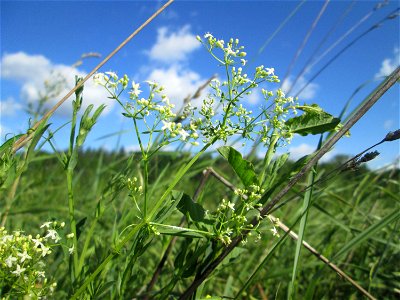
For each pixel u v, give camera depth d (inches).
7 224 15.5
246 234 8.8
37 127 9.1
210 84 8.7
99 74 7.9
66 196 21.9
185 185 21.9
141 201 13.2
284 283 15.0
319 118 9.0
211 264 9.2
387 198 19.4
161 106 8.0
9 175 8.8
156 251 16.0
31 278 8.2
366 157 8.0
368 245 14.7
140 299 11.8
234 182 16.5
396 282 13.2
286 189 8.6
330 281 14.8
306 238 17.8
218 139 8.5
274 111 8.8
